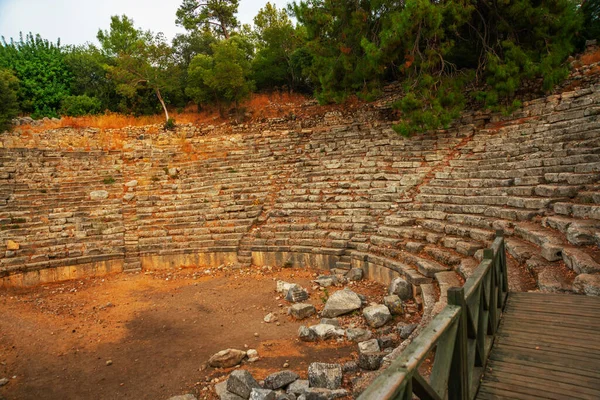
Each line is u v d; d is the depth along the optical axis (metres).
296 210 16.98
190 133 26.25
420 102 17.06
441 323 2.99
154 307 11.75
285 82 32.81
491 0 17.19
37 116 29.72
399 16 16.44
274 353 8.27
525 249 8.62
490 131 16.86
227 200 18.70
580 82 17.09
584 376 3.79
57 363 8.52
